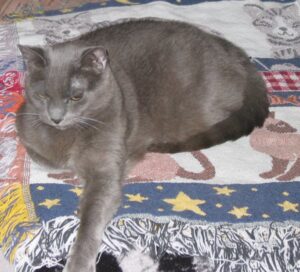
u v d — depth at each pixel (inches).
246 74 74.9
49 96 57.6
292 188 65.5
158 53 71.0
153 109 70.3
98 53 58.2
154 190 64.2
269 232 60.0
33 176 65.1
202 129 74.0
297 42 89.8
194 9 94.7
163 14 92.3
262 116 72.6
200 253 59.2
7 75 78.3
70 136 61.5
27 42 84.8
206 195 63.8
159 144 70.3
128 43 70.7
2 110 72.7
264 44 88.9
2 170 65.7
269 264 58.7
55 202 61.7
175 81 70.8
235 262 58.8
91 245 57.2
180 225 59.8
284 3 98.2
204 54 72.7
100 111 61.2
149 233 59.6
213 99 73.0
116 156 62.1
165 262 61.0
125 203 62.2
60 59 58.1
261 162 68.8
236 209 62.2
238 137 70.5
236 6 96.2
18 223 59.4
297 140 72.0
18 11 99.5
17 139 69.1
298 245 59.4
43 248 58.5
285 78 81.7
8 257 59.5
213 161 68.6
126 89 67.1
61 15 92.0
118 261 61.0
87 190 60.7
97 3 95.1
